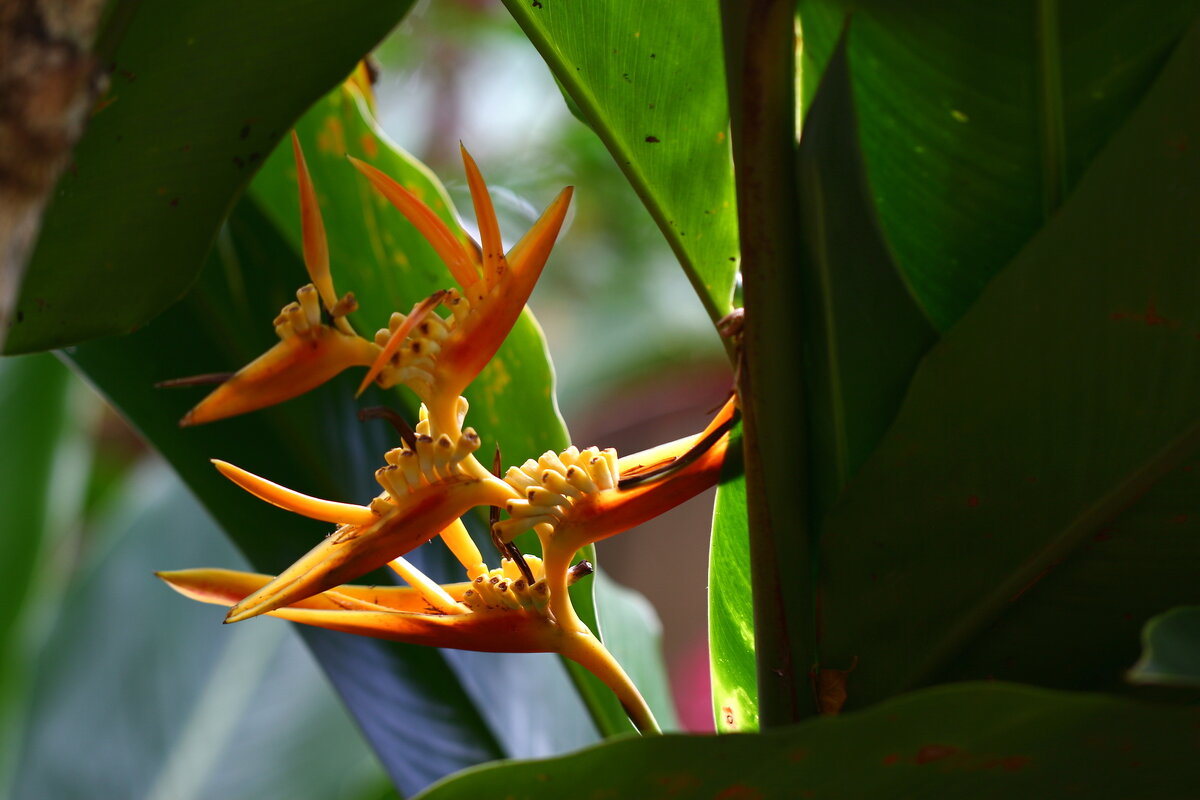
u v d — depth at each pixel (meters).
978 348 1.04
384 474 1.04
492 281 1.04
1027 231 1.08
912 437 1.05
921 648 1.08
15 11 0.95
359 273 1.26
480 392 1.23
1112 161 1.02
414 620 1.05
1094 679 1.09
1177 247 1.03
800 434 1.07
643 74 1.13
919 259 1.10
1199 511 1.05
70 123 0.96
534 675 1.33
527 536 1.24
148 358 1.27
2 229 0.94
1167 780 1.02
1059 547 1.06
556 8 1.12
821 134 1.04
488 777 1.00
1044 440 1.05
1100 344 1.04
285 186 1.26
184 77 1.10
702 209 1.15
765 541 1.07
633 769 1.00
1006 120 1.07
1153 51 1.05
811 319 1.07
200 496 1.26
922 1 1.05
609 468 1.06
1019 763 1.01
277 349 1.04
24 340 1.15
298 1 1.10
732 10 1.05
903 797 1.02
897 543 1.07
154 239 1.14
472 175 1.04
